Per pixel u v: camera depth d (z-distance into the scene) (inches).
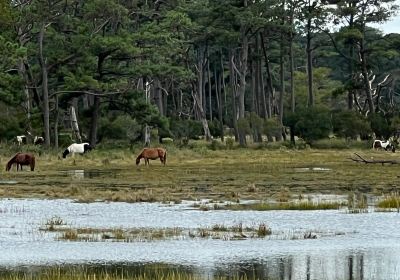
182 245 1368.1
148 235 1457.9
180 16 4522.6
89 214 1749.5
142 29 4480.8
